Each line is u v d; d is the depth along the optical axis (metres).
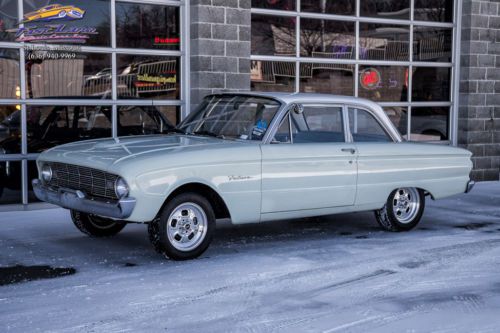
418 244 7.49
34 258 6.61
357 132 7.72
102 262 6.48
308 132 7.28
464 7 12.95
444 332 4.71
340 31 11.89
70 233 7.80
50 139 9.41
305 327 4.77
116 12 9.84
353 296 5.52
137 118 10.14
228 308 5.16
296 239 7.69
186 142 6.82
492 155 13.31
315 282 5.90
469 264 6.60
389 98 12.53
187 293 5.52
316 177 7.21
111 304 5.21
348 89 12.08
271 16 11.17
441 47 13.02
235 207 6.71
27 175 9.23
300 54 11.52
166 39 10.34
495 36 13.12
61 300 5.29
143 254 6.82
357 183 7.55
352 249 7.20
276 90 11.33
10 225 8.21
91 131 9.74
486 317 5.04
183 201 6.40
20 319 4.84
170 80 10.43
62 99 9.46
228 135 7.14
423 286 5.83
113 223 7.62
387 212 7.95
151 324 4.77
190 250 6.51
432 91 13.02
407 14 12.57
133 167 6.01
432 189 8.22
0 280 5.82
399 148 7.88
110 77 9.86
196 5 10.22
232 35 10.52
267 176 6.86
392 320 4.94
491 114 13.22
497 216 9.42
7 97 9.07
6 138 9.06
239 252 6.98
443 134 13.25
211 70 10.38
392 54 12.48
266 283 5.84
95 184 6.29
